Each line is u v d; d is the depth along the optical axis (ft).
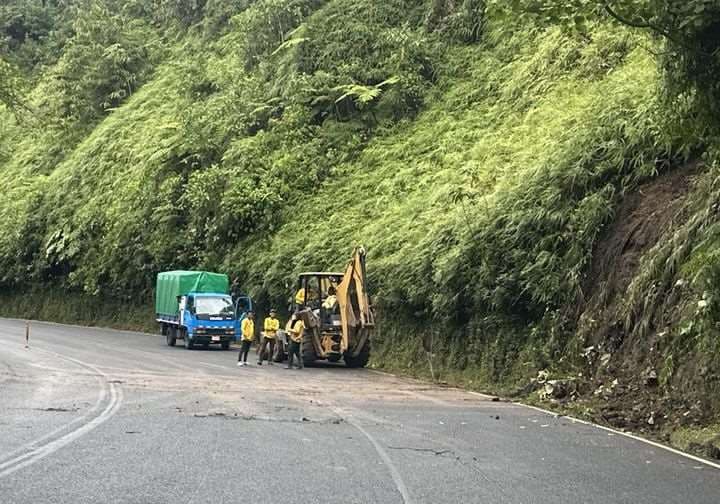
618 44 88.79
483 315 67.72
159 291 111.04
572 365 56.80
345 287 76.64
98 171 158.61
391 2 131.95
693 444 36.60
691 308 47.14
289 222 108.99
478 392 59.77
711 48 35.32
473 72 112.47
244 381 61.41
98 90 184.44
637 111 66.03
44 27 240.32
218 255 115.55
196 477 27.43
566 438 38.32
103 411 43.09
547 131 81.00
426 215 84.33
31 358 76.84
